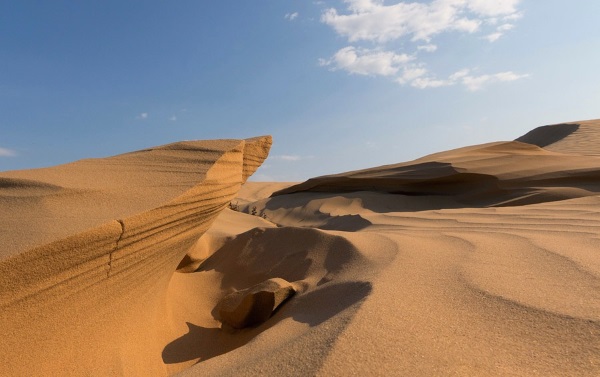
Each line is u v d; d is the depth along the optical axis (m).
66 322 2.09
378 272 3.11
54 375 2.04
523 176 11.12
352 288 2.92
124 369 2.50
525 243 3.72
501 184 11.27
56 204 2.33
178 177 2.97
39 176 2.70
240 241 5.69
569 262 2.95
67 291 2.01
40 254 1.78
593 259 2.95
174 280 4.65
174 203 2.53
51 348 2.03
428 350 1.78
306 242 4.91
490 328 1.98
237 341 3.30
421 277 2.89
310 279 3.94
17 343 1.84
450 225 5.84
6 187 2.55
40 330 1.94
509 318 2.06
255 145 5.13
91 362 2.29
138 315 2.92
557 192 9.70
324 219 12.10
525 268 2.92
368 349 1.80
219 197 3.28
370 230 6.93
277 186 29.12
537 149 15.13
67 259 1.93
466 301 2.35
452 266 3.12
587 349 1.69
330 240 4.66
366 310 2.22
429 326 2.03
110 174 2.97
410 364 1.67
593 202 6.07
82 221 2.08
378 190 14.48
